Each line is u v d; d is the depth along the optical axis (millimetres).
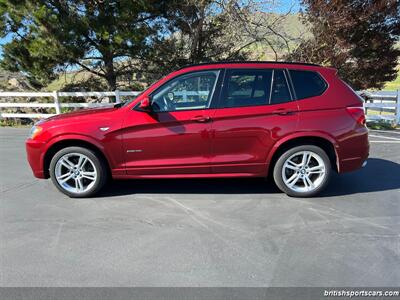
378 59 14344
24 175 5734
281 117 4301
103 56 13477
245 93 4359
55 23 11047
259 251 3223
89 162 4543
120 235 3572
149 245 3359
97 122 4383
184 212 4129
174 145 4371
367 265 2979
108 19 11766
